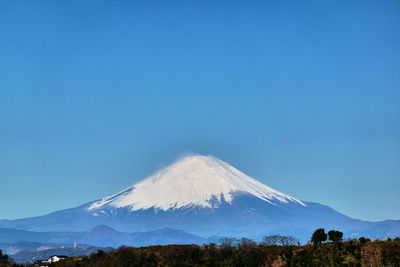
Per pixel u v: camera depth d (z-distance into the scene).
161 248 149.75
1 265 146.50
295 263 140.25
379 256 133.62
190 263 142.88
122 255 142.50
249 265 143.12
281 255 146.38
